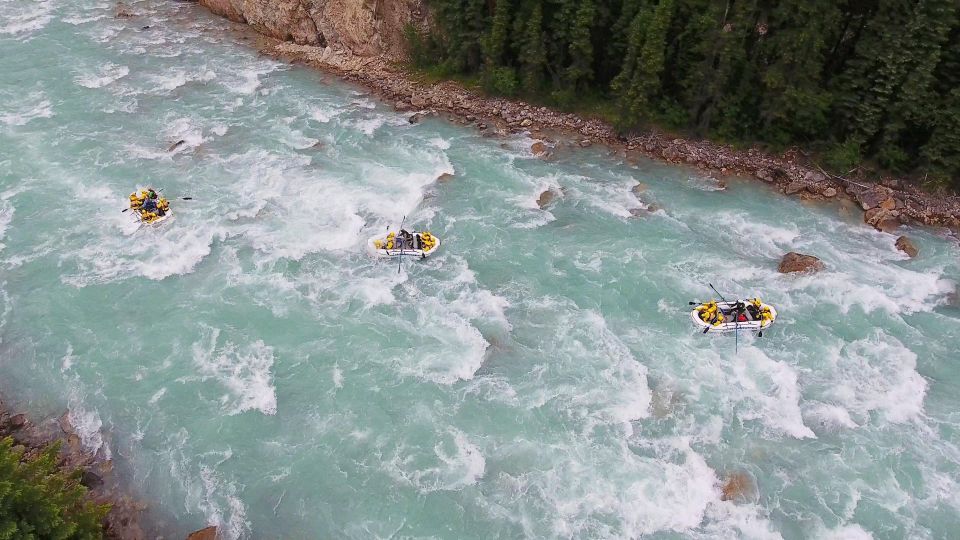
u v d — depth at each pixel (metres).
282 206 43.06
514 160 49.00
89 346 33.56
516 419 30.34
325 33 63.69
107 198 43.12
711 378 32.41
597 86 54.84
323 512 26.91
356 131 52.00
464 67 58.28
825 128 47.25
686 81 48.69
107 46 63.28
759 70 47.03
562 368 32.72
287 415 30.48
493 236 41.25
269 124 52.22
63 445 29.06
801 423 30.34
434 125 53.31
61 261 38.38
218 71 60.28
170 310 35.50
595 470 28.23
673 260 39.78
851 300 37.00
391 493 27.52
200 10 73.12
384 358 33.16
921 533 26.16
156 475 28.12
